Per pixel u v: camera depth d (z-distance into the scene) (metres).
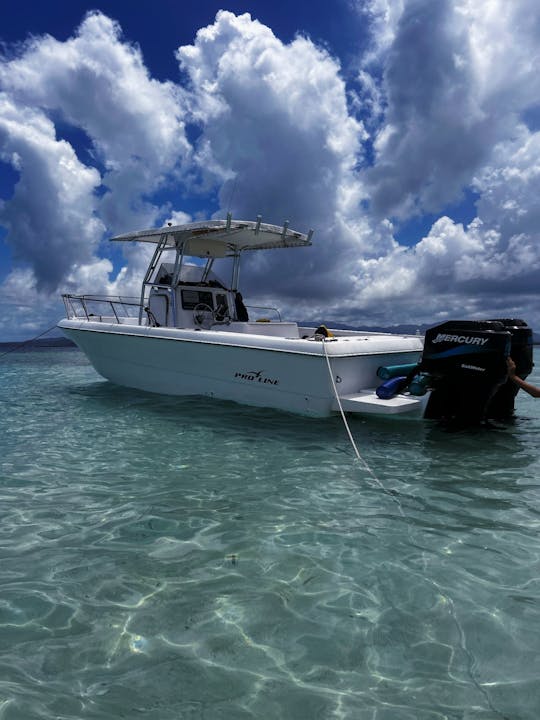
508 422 5.19
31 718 1.36
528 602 1.90
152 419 5.42
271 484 3.35
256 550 2.38
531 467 3.66
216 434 4.74
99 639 1.71
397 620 1.80
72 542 2.49
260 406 5.70
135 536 2.55
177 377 6.52
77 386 8.45
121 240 7.44
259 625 1.78
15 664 1.58
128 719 1.36
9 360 14.88
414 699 1.42
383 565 2.21
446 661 1.58
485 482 3.34
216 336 5.87
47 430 5.01
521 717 1.35
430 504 2.96
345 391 5.11
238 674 1.53
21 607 1.91
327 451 4.14
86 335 7.50
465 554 2.31
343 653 1.62
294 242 7.27
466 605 1.89
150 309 7.41
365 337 6.19
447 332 4.68
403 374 5.31
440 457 3.94
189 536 2.55
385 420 5.20
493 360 4.40
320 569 2.19
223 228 6.20
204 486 3.32
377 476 3.49
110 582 2.10
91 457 4.03
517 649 1.63
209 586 2.05
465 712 1.37
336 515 2.80
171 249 7.20
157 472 3.63
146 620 1.82
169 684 1.49
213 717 1.36
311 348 5.04
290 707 1.40
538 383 8.46
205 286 7.44
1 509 2.94
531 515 2.77
